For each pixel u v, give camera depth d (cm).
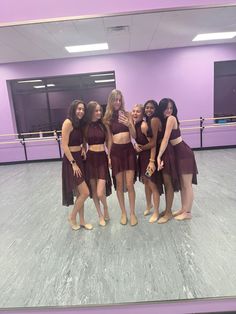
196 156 554
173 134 250
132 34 416
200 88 603
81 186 255
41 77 617
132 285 183
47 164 619
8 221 310
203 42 548
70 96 632
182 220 275
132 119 256
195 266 200
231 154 556
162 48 578
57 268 210
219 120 609
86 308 160
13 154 646
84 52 548
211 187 369
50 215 320
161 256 215
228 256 211
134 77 605
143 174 267
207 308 157
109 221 288
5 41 399
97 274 199
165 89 607
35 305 171
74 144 246
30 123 652
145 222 278
